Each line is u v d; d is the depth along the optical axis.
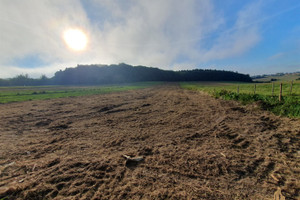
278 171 3.12
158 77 119.50
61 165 3.65
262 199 2.42
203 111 9.39
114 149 4.54
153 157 3.94
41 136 5.96
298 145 4.20
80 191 2.76
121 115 9.45
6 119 8.85
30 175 3.29
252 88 21.34
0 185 2.96
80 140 5.40
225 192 2.61
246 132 5.41
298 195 2.46
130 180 3.04
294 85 17.73
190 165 3.48
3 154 4.38
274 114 7.35
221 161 3.58
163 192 2.65
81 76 112.50
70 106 13.62
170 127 6.52
